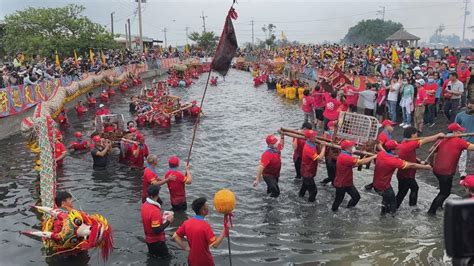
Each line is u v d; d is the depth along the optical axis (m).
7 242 9.32
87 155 16.44
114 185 13.05
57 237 8.36
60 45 41.47
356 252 8.80
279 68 47.03
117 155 16.41
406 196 11.81
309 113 21.70
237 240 9.48
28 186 12.91
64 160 15.77
